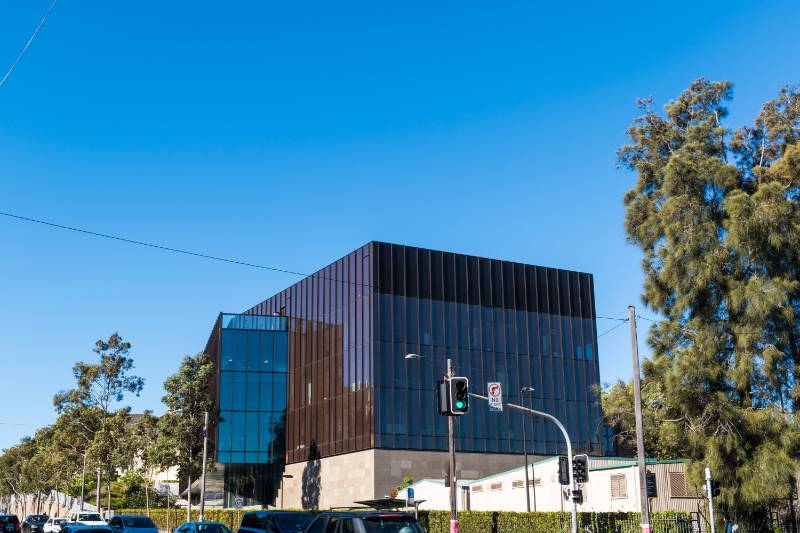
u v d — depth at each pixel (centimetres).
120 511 8088
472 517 4228
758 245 3600
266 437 7481
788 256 3612
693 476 3525
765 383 3547
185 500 9994
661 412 3891
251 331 7706
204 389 6844
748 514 3522
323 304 7225
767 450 3350
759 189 3669
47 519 6341
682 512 3684
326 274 7238
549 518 3894
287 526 2541
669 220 3806
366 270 6631
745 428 3453
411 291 6669
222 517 5925
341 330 6862
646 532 2797
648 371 3806
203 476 5769
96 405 8631
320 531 1708
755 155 4331
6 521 4788
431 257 6838
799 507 3662
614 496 4306
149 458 6812
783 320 3588
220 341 7612
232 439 7381
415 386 6462
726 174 3797
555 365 7156
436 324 6694
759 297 3466
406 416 6356
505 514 4078
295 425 7394
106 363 8694
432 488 5697
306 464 7106
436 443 6419
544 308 7256
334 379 6862
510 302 7106
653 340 3869
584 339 7381
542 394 7006
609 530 3697
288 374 7675
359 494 6272
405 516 1648
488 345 6888
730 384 3650
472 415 6638
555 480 4803
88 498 11288
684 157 3869
